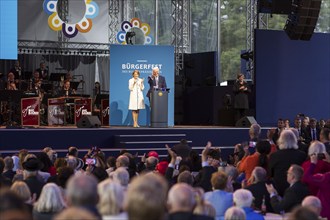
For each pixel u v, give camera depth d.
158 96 22.94
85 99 25.33
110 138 21.64
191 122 30.08
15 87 25.31
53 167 12.62
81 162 14.16
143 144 21.34
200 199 6.33
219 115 25.77
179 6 30.47
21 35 30.16
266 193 9.95
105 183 5.41
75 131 21.27
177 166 13.23
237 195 8.05
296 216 4.45
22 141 20.67
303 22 25.14
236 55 31.45
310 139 21.89
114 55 24.17
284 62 26.44
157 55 24.36
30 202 8.41
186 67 30.47
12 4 19.98
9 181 10.13
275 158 10.99
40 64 27.73
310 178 9.57
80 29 28.28
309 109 26.86
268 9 25.45
